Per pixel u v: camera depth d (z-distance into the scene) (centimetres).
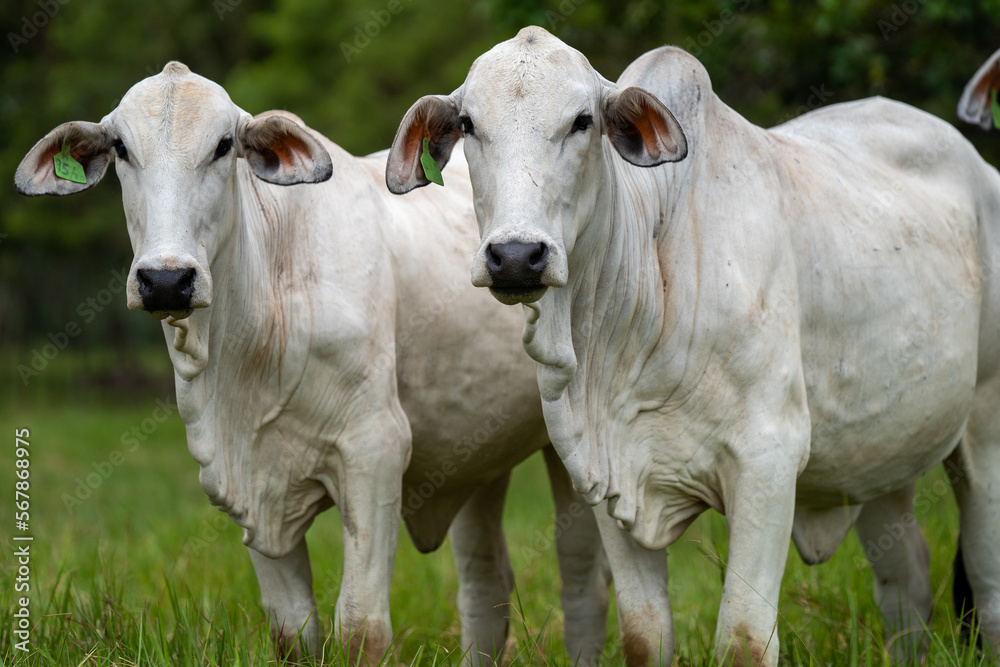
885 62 850
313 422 459
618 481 428
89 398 2061
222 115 415
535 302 378
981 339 516
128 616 510
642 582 444
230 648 438
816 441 454
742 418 417
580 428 418
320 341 452
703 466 425
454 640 577
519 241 355
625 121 398
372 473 459
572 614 570
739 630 412
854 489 486
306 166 423
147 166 404
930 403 480
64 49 1900
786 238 438
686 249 426
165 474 1261
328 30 1661
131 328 2288
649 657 440
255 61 1908
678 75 445
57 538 802
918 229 482
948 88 855
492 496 580
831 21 812
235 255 435
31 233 1844
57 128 414
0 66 2002
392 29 1639
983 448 520
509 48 387
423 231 507
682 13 862
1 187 1862
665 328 422
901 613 540
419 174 408
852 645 437
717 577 676
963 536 526
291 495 468
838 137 506
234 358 448
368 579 459
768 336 420
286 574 480
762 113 920
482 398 513
